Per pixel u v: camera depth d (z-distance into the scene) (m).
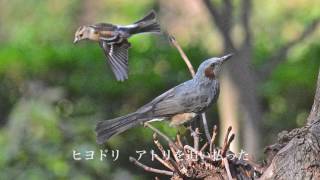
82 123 15.02
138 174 15.43
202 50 17.06
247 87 13.07
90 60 16.92
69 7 26.16
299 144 6.66
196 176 6.91
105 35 6.97
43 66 16.89
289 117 16.64
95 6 26.41
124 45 7.00
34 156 14.09
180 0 24.78
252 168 7.09
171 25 24.73
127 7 25.97
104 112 16.62
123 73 6.91
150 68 16.86
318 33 17.97
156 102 7.54
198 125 7.94
